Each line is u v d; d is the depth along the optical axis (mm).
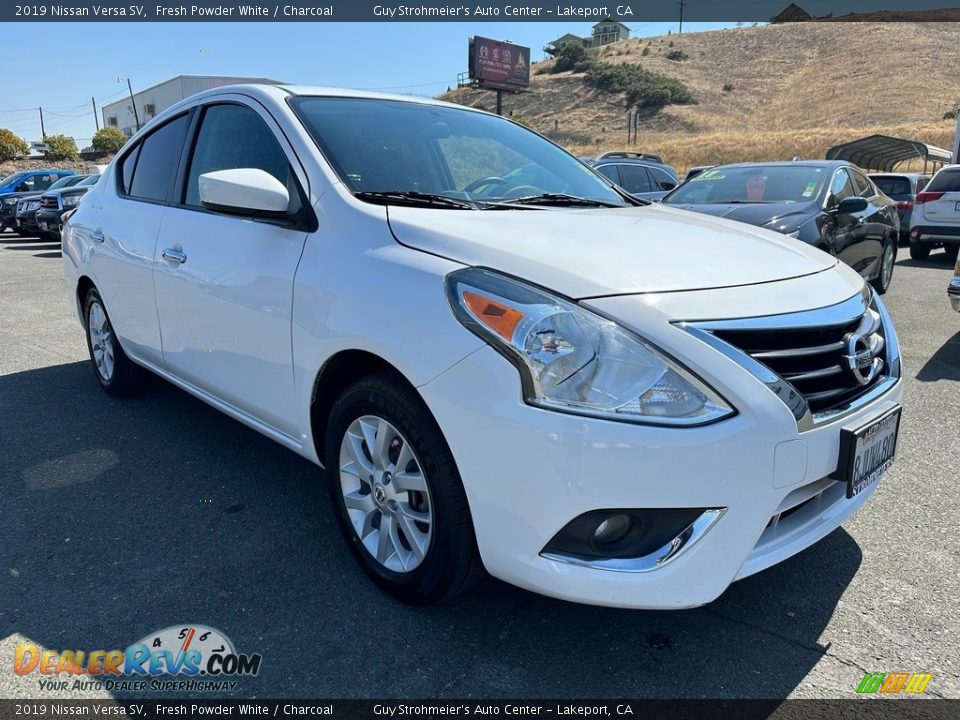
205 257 2992
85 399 4434
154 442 3748
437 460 2072
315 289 2412
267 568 2584
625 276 2045
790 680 2055
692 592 1881
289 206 2650
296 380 2559
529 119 77000
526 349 1871
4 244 16078
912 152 25281
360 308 2234
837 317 2145
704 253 2332
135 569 2572
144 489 3209
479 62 47062
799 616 2338
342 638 2209
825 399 2059
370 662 2109
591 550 1896
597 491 1814
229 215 2961
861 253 7336
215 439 3795
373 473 2346
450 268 2111
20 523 2896
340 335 2289
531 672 2080
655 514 1854
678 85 75438
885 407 2236
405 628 2258
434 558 2162
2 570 2561
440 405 2000
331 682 2031
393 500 2305
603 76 81562
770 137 48969
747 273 2211
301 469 3439
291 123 2816
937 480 3348
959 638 2232
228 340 2900
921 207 11898
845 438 2035
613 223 2633
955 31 80625
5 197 18156
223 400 3152
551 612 2348
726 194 7176
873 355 2234
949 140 41781
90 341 4520
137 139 3986
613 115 73312
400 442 2266
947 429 4020
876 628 2277
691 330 1900
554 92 83188
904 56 72688
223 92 3295
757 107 72750
